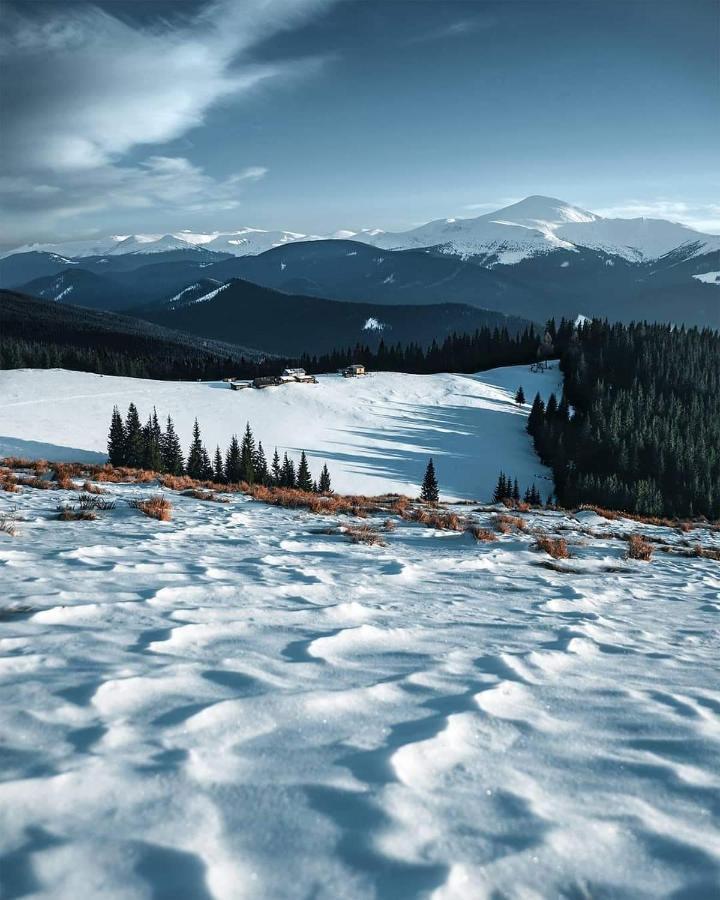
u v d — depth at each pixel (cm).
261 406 14050
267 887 184
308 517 1577
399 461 11919
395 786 246
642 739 324
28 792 224
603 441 12925
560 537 1589
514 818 232
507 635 574
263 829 213
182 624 500
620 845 220
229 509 1611
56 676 356
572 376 19312
